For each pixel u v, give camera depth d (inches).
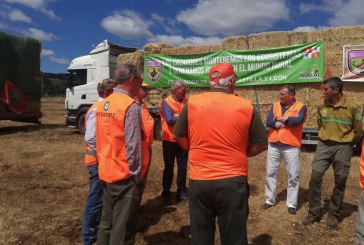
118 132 123.8
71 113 543.5
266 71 410.3
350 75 366.9
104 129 127.4
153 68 482.9
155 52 484.7
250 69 419.2
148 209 213.3
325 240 173.2
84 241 157.2
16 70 572.1
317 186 188.5
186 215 203.6
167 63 472.4
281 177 284.0
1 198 227.9
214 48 444.8
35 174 291.6
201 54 448.8
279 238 175.8
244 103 109.7
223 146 106.9
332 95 180.7
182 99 219.3
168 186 224.5
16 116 575.5
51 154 374.6
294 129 200.7
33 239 171.8
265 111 417.4
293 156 200.8
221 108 108.0
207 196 109.0
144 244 169.0
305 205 218.8
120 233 124.3
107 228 131.3
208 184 107.4
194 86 455.5
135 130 122.6
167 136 218.5
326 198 234.2
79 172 300.2
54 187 257.0
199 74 451.2
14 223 189.3
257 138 111.3
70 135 530.3
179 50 467.2
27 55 590.9
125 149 123.6
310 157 366.0
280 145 204.1
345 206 217.3
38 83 612.7
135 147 122.1
